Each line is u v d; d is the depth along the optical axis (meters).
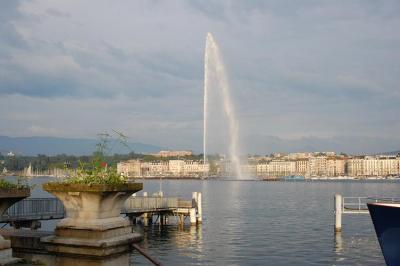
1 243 8.62
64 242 9.27
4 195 8.50
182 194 144.00
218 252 40.47
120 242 9.41
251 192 162.62
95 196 9.28
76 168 10.27
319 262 36.41
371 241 46.00
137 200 50.38
